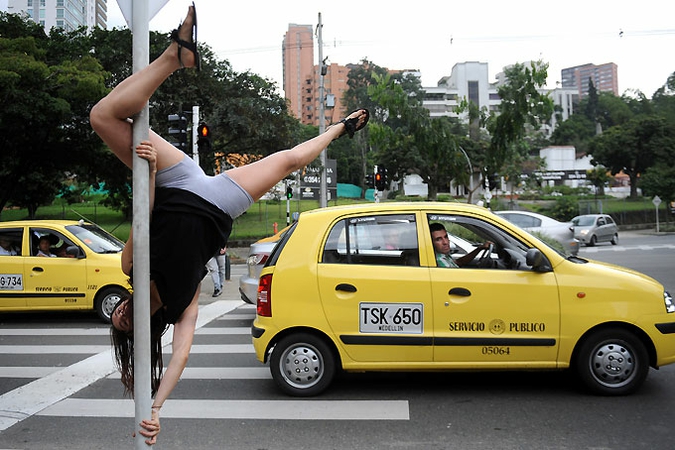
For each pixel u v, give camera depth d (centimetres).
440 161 1833
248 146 3070
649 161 5603
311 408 527
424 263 544
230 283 1504
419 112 1789
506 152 1844
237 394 574
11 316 1073
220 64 3106
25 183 3025
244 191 246
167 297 247
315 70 11344
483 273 538
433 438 455
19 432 483
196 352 753
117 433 481
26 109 1997
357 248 554
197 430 482
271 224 3581
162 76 219
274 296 548
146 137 228
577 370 541
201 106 2934
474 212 566
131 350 274
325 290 542
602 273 540
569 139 9806
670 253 2227
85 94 2097
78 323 989
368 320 537
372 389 581
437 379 614
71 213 4150
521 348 529
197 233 238
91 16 12888
